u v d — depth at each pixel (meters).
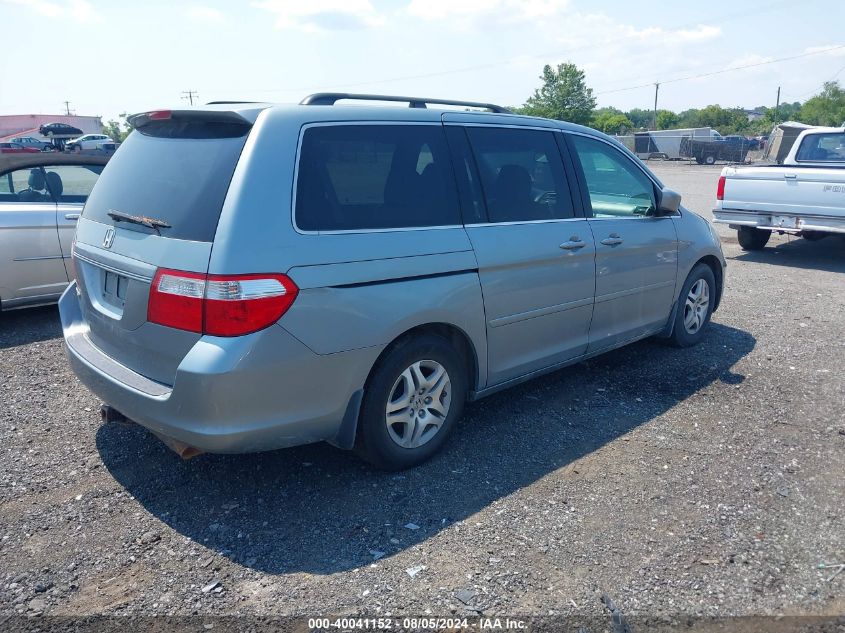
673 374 5.50
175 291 3.20
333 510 3.58
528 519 3.49
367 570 3.11
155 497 3.71
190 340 3.20
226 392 3.12
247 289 3.12
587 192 4.90
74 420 4.65
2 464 4.04
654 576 3.06
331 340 3.39
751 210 10.50
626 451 4.21
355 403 3.59
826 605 2.89
